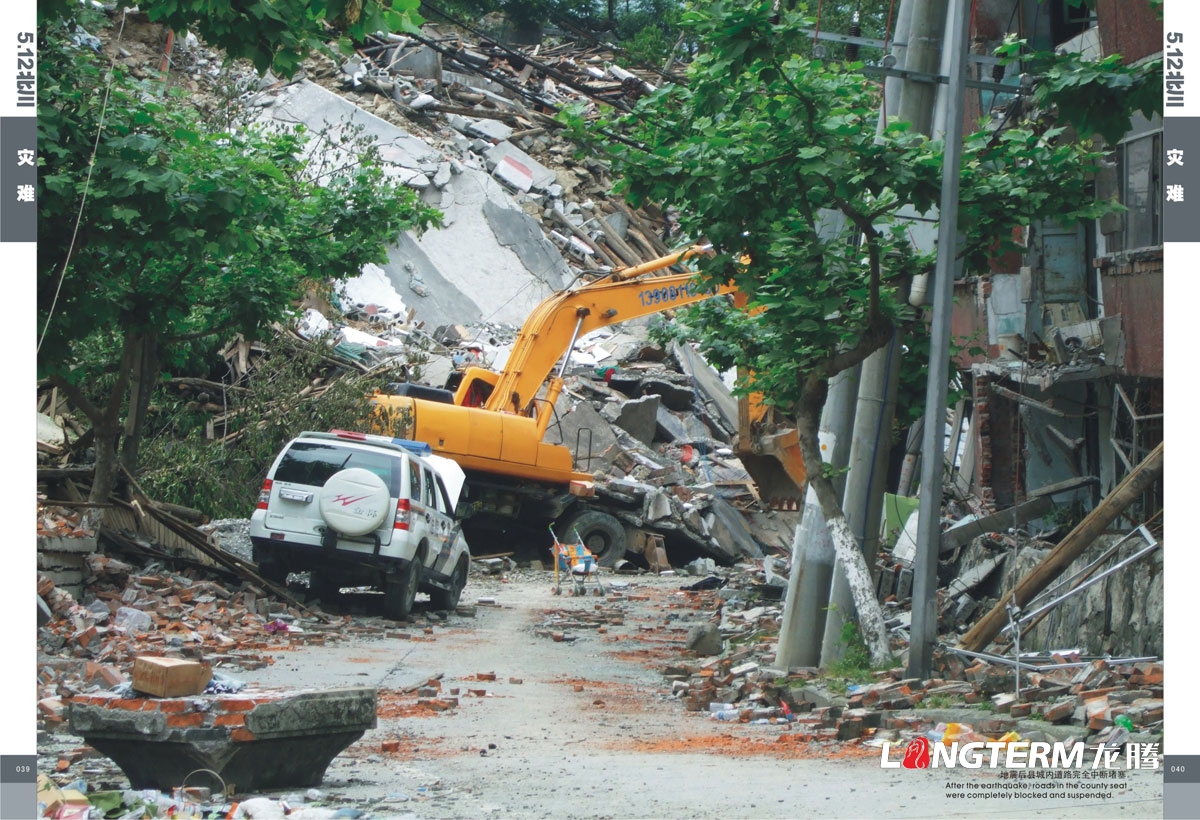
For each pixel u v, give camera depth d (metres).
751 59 16.97
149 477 36.81
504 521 48.09
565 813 10.44
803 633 21.80
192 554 28.81
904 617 27.30
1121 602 21.67
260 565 28.56
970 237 20.42
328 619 27.55
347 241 31.56
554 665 23.34
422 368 56.62
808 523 22.02
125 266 23.06
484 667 22.45
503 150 76.25
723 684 20.19
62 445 34.25
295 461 28.61
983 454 33.44
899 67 20.09
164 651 20.28
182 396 44.16
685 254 20.67
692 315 28.20
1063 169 19.56
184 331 32.22
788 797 11.17
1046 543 29.17
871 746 14.70
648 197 19.50
